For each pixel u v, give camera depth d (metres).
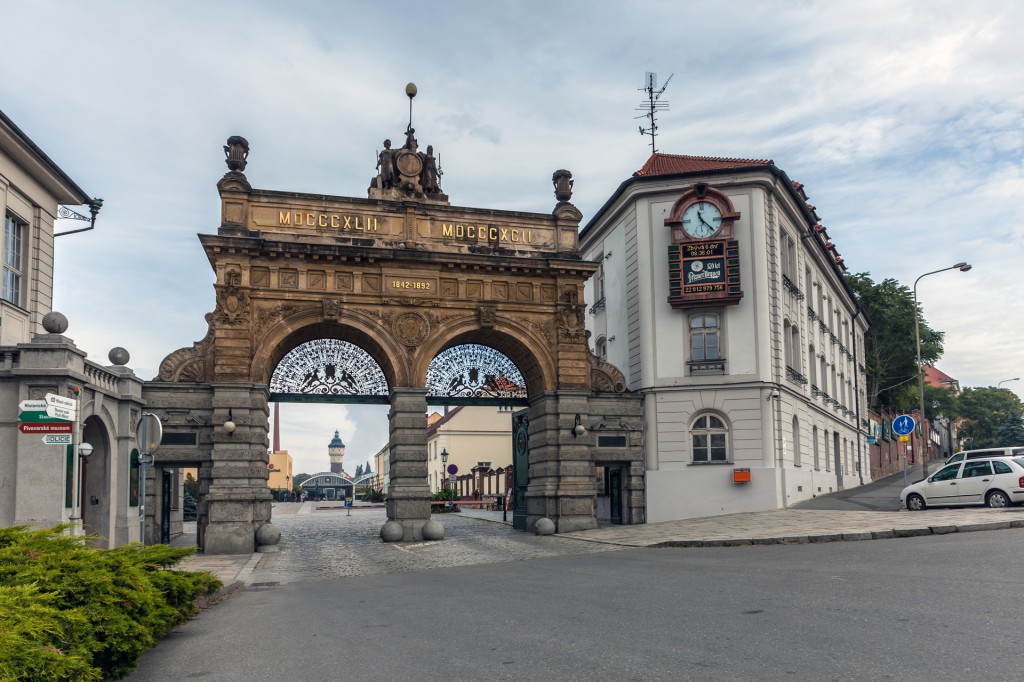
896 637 7.91
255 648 9.39
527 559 20.06
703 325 30.31
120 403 22.03
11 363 17.48
